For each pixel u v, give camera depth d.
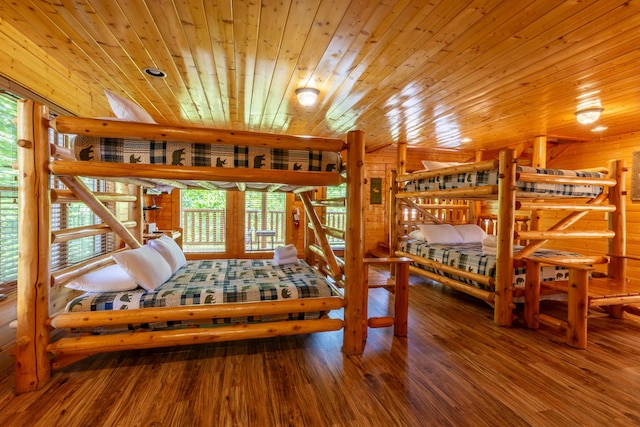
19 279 1.86
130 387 1.91
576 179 3.19
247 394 1.85
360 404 1.77
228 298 2.26
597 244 5.22
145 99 3.46
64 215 2.96
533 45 2.26
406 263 2.69
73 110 2.95
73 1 1.81
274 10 1.88
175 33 2.14
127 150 2.00
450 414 1.70
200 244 6.85
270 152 2.20
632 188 4.81
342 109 3.76
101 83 3.03
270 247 6.91
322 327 2.33
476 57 2.44
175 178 2.03
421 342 2.59
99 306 2.08
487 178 3.21
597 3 1.79
